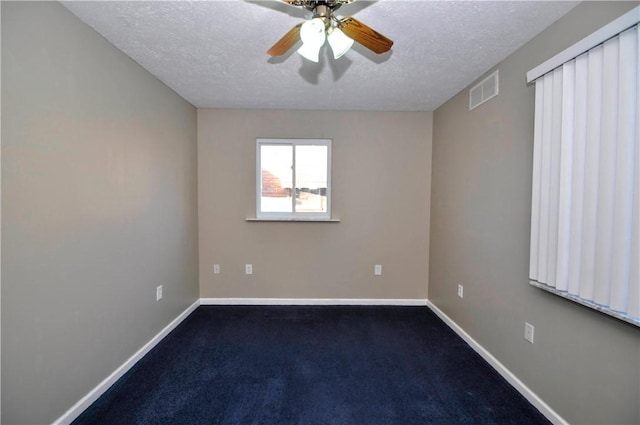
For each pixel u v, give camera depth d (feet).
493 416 5.33
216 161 10.35
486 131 7.16
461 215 8.35
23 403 4.28
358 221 10.57
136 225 6.88
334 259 10.63
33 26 4.27
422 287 10.68
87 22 5.22
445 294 9.33
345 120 10.36
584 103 4.44
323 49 6.29
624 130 3.87
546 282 5.14
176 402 5.62
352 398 5.78
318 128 10.36
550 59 4.90
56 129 4.69
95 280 5.60
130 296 6.68
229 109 10.24
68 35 4.88
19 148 4.12
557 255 4.88
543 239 5.19
